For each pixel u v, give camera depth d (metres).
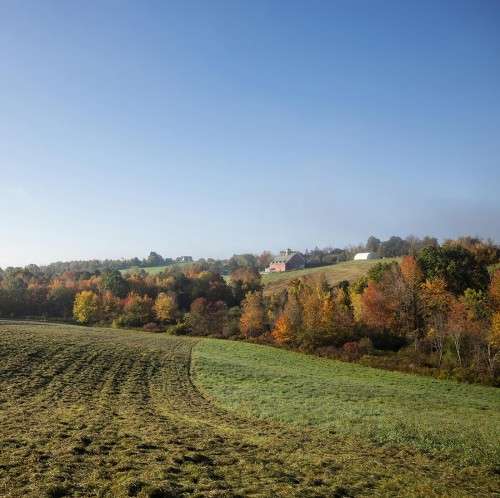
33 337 53.94
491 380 50.75
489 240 106.06
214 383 38.09
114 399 28.09
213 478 13.53
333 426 23.25
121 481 12.42
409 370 56.12
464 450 19.45
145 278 149.38
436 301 71.75
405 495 13.58
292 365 56.06
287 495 12.53
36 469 13.07
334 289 104.88
